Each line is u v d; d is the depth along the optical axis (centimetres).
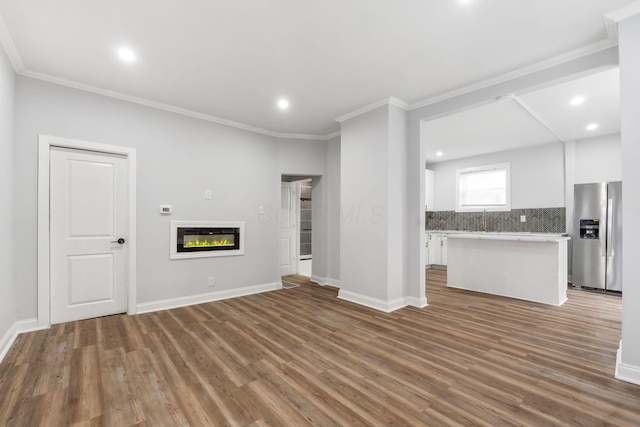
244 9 212
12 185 283
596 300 426
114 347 265
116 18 220
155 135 378
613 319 342
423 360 243
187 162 403
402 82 327
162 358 245
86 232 335
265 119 439
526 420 171
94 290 340
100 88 334
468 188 705
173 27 231
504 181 646
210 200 423
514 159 621
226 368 229
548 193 577
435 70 300
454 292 470
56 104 312
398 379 214
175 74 306
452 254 504
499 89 316
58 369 226
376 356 250
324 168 528
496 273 454
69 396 192
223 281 434
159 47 258
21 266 294
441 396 194
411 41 252
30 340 277
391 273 376
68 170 324
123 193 357
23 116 295
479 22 227
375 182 387
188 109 399
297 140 512
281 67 294
